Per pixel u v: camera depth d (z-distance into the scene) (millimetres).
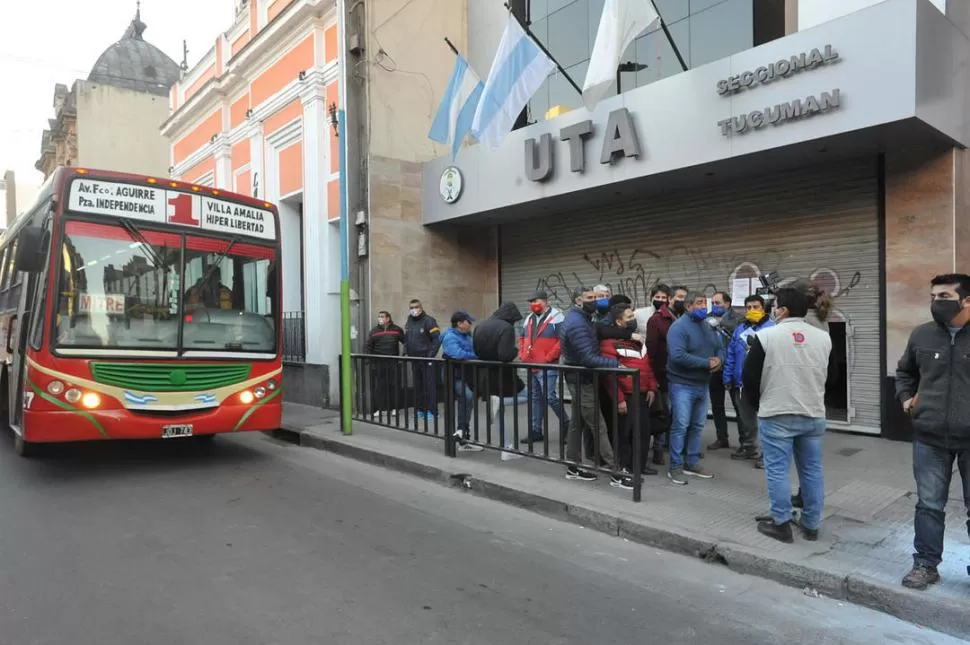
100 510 5590
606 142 8602
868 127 6312
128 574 4184
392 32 11508
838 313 7750
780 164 7754
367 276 11164
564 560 4598
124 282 6777
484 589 4062
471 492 6371
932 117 6281
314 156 12883
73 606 3711
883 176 7320
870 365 7535
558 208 10516
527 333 7641
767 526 4691
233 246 7535
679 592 4070
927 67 6195
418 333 10180
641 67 9664
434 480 6820
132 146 28891
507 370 6781
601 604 3877
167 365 6848
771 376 4531
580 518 5383
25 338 6996
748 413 6848
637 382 5445
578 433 6066
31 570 4234
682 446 6059
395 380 8219
